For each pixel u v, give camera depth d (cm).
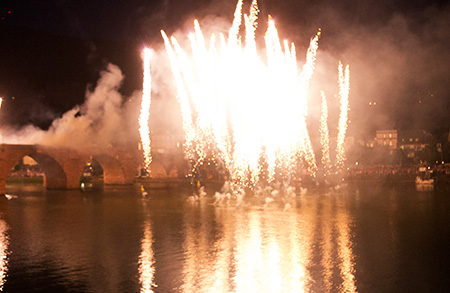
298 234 4853
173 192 10425
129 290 3197
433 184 11525
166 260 3897
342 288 3180
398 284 3247
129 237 4822
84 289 3222
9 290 3212
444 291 3116
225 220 5850
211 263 3788
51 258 3997
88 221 5900
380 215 6153
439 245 4309
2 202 8194
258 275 3466
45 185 11406
